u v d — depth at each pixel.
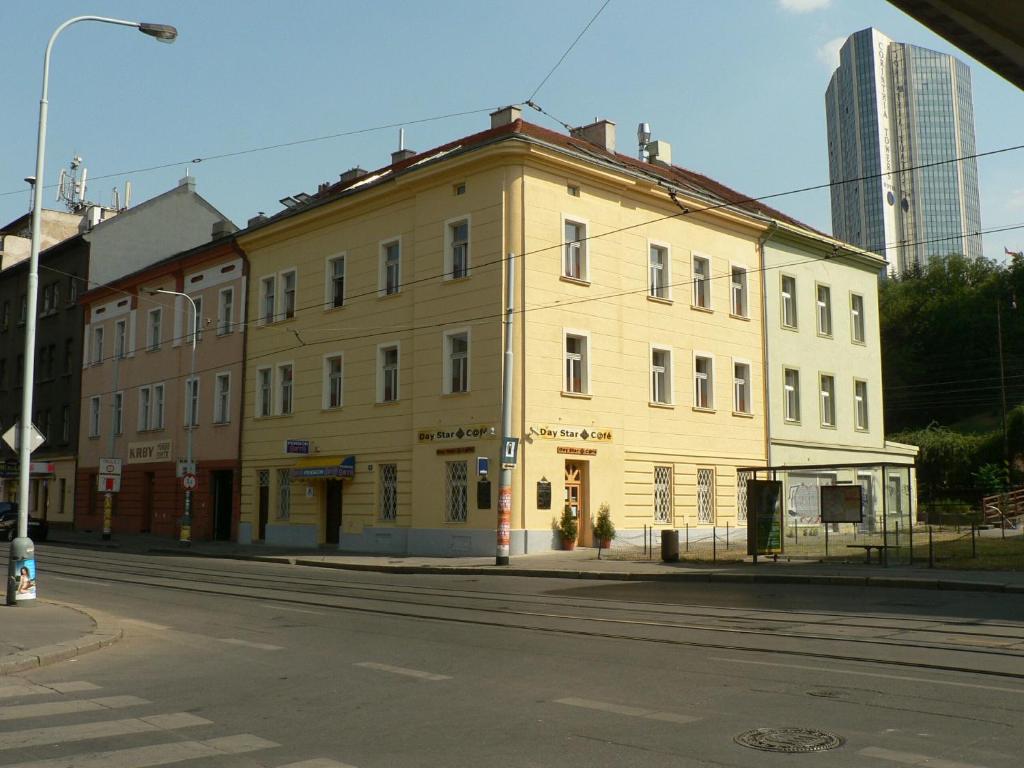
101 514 47.06
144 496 44.34
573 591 18.94
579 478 30.09
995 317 77.81
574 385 30.31
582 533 29.84
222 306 39.97
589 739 6.86
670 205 34.00
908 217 172.75
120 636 12.36
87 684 9.35
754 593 18.05
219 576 22.83
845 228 179.25
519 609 15.56
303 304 35.66
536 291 29.02
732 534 34.97
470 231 29.70
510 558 27.09
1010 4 14.71
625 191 32.25
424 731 7.21
